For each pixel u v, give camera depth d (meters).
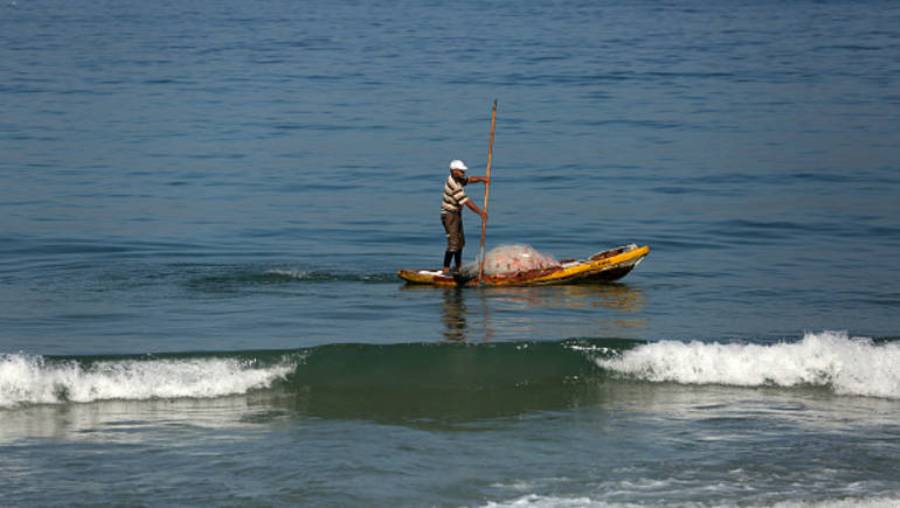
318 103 96.62
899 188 58.94
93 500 19.55
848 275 39.94
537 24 196.00
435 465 21.36
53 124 82.69
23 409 24.45
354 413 24.53
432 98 100.19
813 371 26.86
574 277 38.38
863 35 170.88
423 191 59.06
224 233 47.97
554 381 26.83
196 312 33.78
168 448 22.19
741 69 124.94
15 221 49.75
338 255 43.81
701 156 70.06
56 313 33.47
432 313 33.81
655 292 37.22
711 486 20.34
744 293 37.09
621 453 22.06
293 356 27.12
